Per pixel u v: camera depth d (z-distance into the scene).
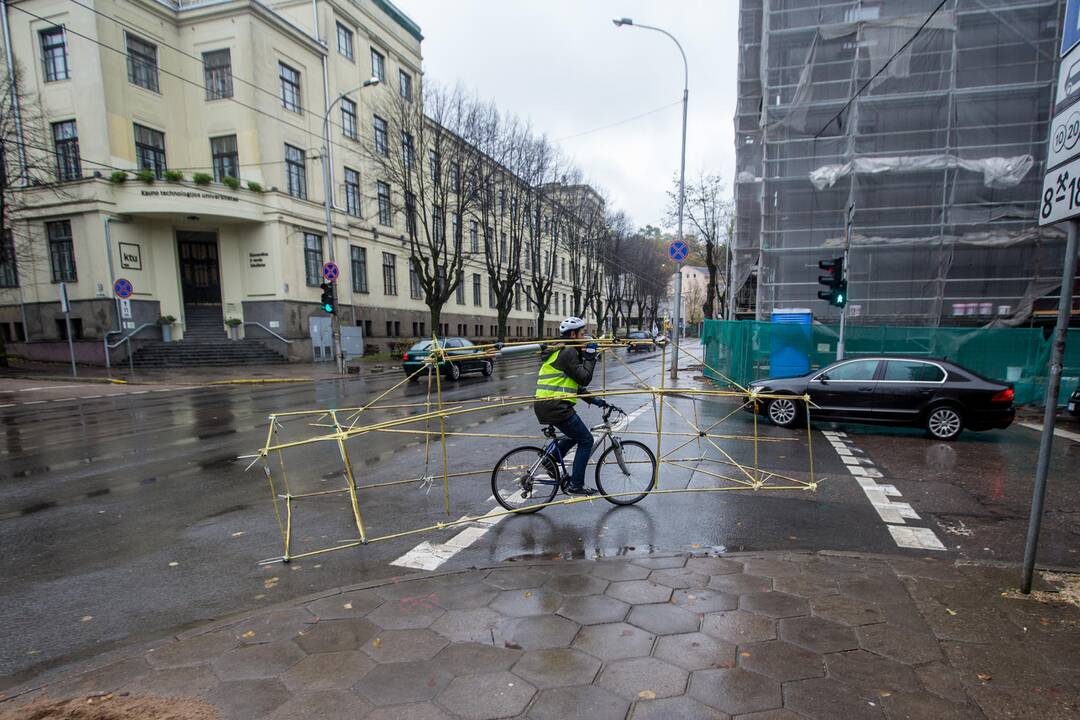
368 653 2.82
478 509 5.42
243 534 4.79
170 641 2.97
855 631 2.99
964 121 17.02
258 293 25.38
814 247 18.11
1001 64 16.78
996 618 3.11
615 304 62.09
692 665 2.70
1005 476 6.63
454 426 10.02
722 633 2.98
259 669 2.70
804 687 2.53
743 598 3.38
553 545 4.46
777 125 18.55
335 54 28.66
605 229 47.06
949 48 16.91
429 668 2.69
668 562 3.93
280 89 25.81
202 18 24.52
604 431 5.46
